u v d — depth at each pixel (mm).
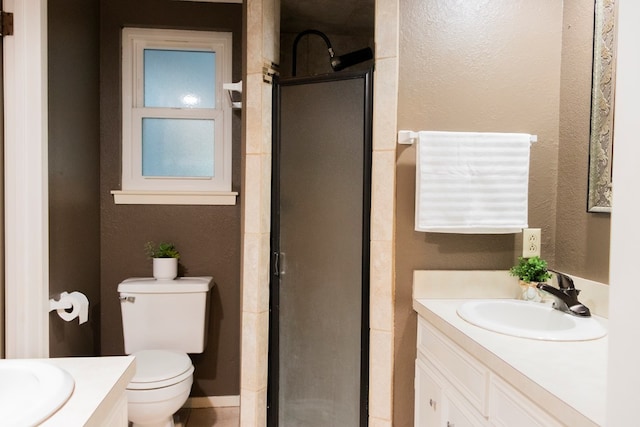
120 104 2396
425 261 1663
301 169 1870
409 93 1644
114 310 2393
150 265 2416
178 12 2371
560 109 1639
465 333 1204
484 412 1100
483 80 1656
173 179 2463
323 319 1850
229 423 2287
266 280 1874
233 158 2471
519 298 1654
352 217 1791
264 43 1817
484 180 1554
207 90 2488
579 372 930
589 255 1459
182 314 2227
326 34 2430
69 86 1904
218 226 2459
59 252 1793
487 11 1652
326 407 1849
